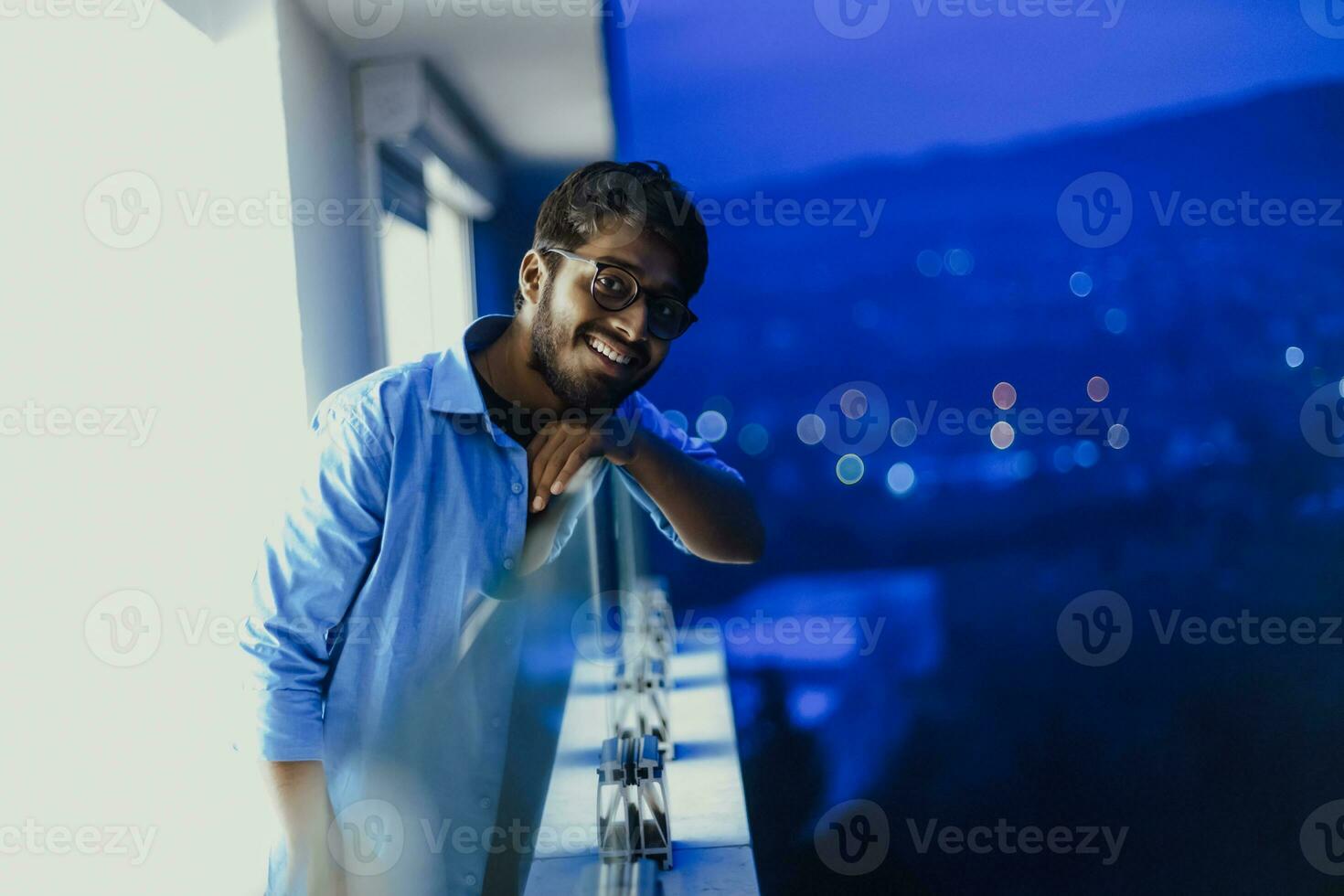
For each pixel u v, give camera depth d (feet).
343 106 6.15
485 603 3.50
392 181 6.86
